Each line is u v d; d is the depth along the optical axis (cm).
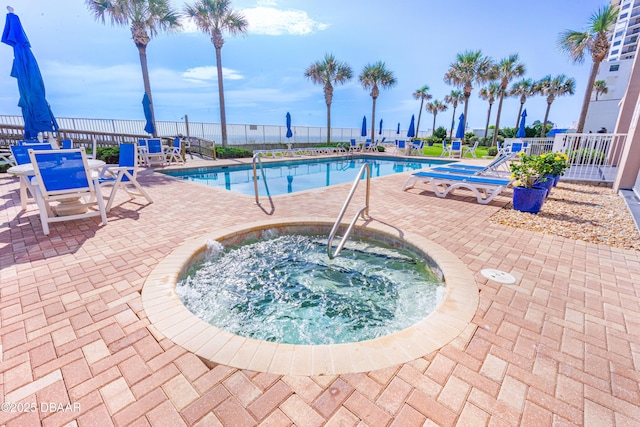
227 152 1402
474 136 3169
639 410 135
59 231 372
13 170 352
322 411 132
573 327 192
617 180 663
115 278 253
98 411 132
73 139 1215
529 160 481
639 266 283
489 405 136
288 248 361
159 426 126
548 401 139
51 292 230
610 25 1268
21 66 618
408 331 186
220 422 127
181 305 213
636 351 171
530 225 407
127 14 1284
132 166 510
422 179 629
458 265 281
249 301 249
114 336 181
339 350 169
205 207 495
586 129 2402
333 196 591
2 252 306
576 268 278
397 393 142
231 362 160
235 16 1520
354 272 301
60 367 157
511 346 174
